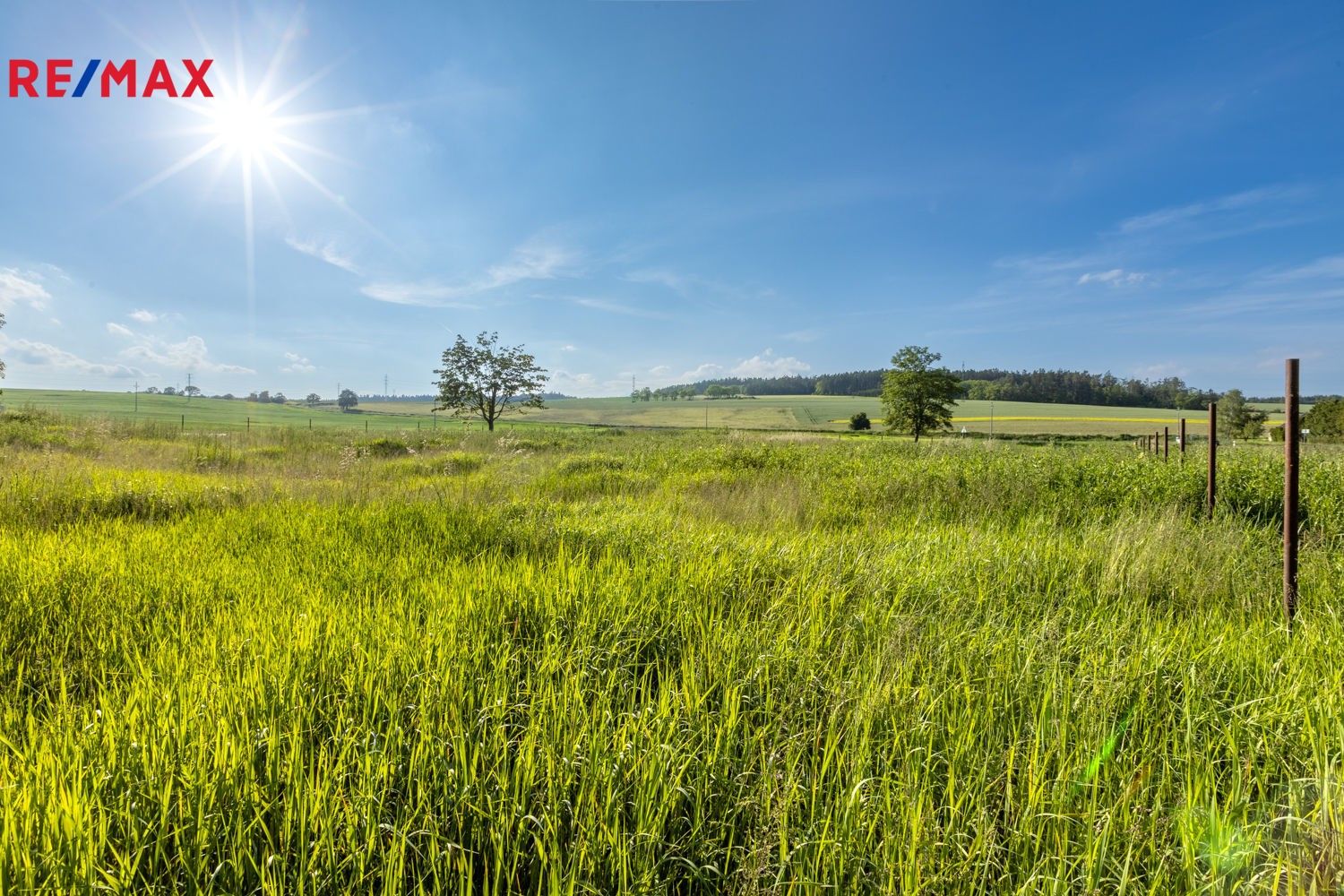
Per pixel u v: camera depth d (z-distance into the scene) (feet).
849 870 5.50
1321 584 13.50
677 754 6.69
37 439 49.19
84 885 5.06
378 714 7.50
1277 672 9.09
